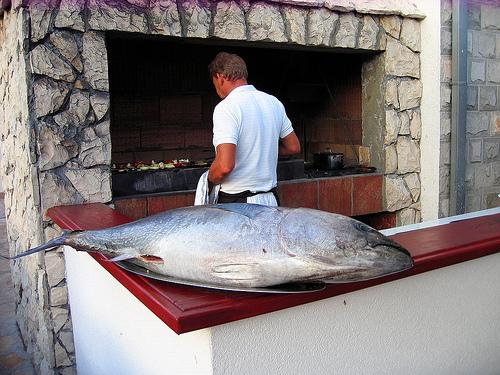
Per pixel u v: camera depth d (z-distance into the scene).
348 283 1.34
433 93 3.82
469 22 3.75
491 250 1.69
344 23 3.51
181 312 1.16
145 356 1.68
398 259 1.18
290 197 3.47
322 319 1.40
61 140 2.67
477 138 3.95
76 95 2.70
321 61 4.33
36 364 3.17
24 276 3.30
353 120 4.11
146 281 1.37
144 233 1.37
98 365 2.24
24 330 3.58
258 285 1.21
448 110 3.84
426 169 3.95
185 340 1.37
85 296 2.31
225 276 1.21
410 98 3.88
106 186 2.80
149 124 3.98
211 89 4.18
